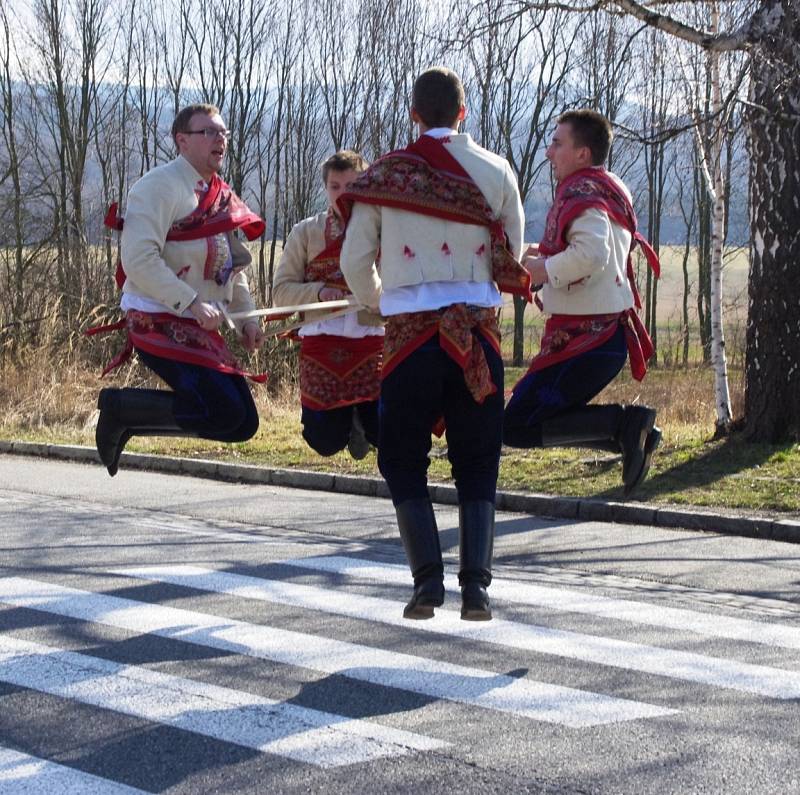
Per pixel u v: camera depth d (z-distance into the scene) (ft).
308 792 12.11
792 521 27.30
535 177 103.24
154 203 17.44
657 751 13.26
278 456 37.96
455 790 12.13
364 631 18.20
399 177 14.87
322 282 21.97
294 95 119.24
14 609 19.36
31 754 13.17
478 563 14.76
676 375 78.43
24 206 83.92
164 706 14.66
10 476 36.60
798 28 36.76
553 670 16.33
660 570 23.40
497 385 15.03
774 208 37.22
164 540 25.57
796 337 37.32
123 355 18.58
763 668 16.60
